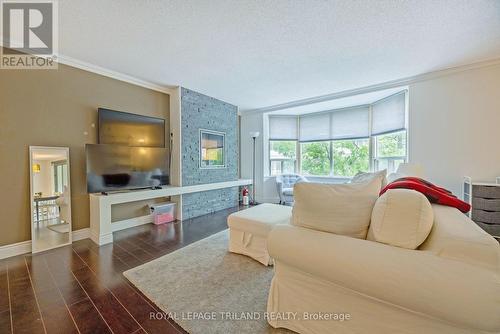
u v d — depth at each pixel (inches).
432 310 32.1
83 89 113.0
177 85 146.6
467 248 33.6
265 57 107.0
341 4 70.7
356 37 90.1
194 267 82.0
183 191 146.3
